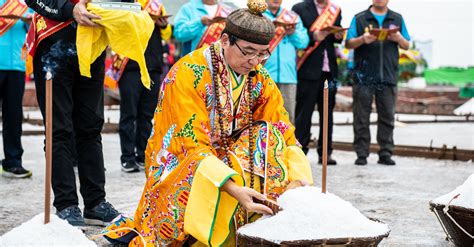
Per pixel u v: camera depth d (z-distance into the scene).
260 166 3.39
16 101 6.37
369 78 7.95
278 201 3.10
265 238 2.88
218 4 7.09
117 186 6.02
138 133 7.18
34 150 8.77
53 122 4.21
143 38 4.12
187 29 6.89
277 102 3.68
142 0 6.75
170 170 3.40
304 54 7.75
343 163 8.19
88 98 4.32
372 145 9.77
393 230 4.42
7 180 6.30
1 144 9.26
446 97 23.11
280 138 3.49
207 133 3.40
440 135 12.28
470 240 3.65
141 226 3.57
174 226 3.35
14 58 6.28
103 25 4.04
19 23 6.30
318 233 2.88
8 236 2.71
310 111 7.90
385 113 8.05
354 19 8.14
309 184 3.37
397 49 8.05
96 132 4.39
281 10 7.45
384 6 8.12
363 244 2.88
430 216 4.89
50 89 2.75
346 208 3.02
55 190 4.26
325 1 7.91
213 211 3.20
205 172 3.21
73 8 4.03
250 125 3.54
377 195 5.76
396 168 7.71
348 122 14.76
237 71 3.46
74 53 4.17
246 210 3.29
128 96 6.88
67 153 4.26
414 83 25.09
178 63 3.49
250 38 3.30
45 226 2.73
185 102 3.38
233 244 3.36
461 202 3.62
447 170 7.57
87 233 4.15
